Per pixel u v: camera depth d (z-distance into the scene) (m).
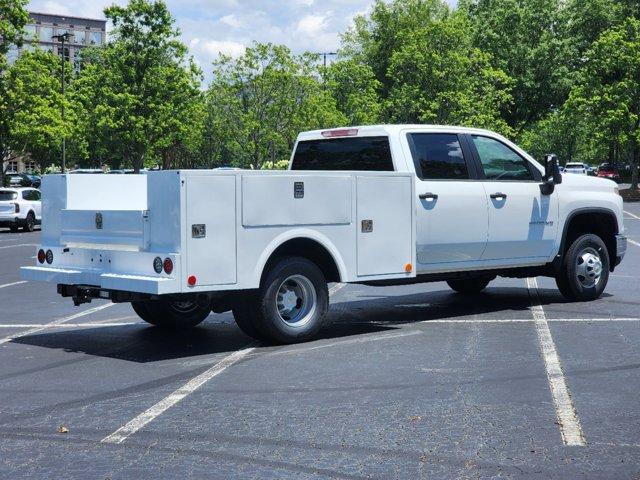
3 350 8.77
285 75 48.06
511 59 64.12
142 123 50.53
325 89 52.28
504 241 10.64
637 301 11.64
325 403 6.32
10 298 13.17
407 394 6.57
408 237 9.62
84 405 6.40
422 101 50.91
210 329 10.06
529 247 10.98
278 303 8.81
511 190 10.73
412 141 9.97
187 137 58.38
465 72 52.41
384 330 9.64
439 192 9.98
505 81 53.88
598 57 52.66
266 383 7.04
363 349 8.48
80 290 8.88
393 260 9.50
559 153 103.00
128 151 52.66
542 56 63.84
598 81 52.84
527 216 10.88
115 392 6.82
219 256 8.16
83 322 10.72
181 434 5.58
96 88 51.59
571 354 8.05
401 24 71.12
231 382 7.09
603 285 11.80
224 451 5.20
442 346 8.56
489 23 64.88
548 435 5.45
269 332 8.67
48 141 43.59
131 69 50.19
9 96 40.88
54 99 42.84
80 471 4.87
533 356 7.97
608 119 51.34
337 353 8.30
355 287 14.09
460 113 51.06
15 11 40.75
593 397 6.41
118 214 8.55
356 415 5.97
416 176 9.85
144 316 10.06
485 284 12.70
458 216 10.12
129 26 50.62
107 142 53.09
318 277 8.97
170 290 7.92
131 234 8.42
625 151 58.09
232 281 8.24
